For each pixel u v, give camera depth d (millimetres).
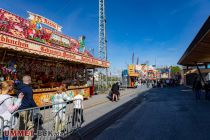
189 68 49750
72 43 18250
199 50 23484
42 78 14641
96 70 29234
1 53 10844
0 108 4938
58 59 14852
